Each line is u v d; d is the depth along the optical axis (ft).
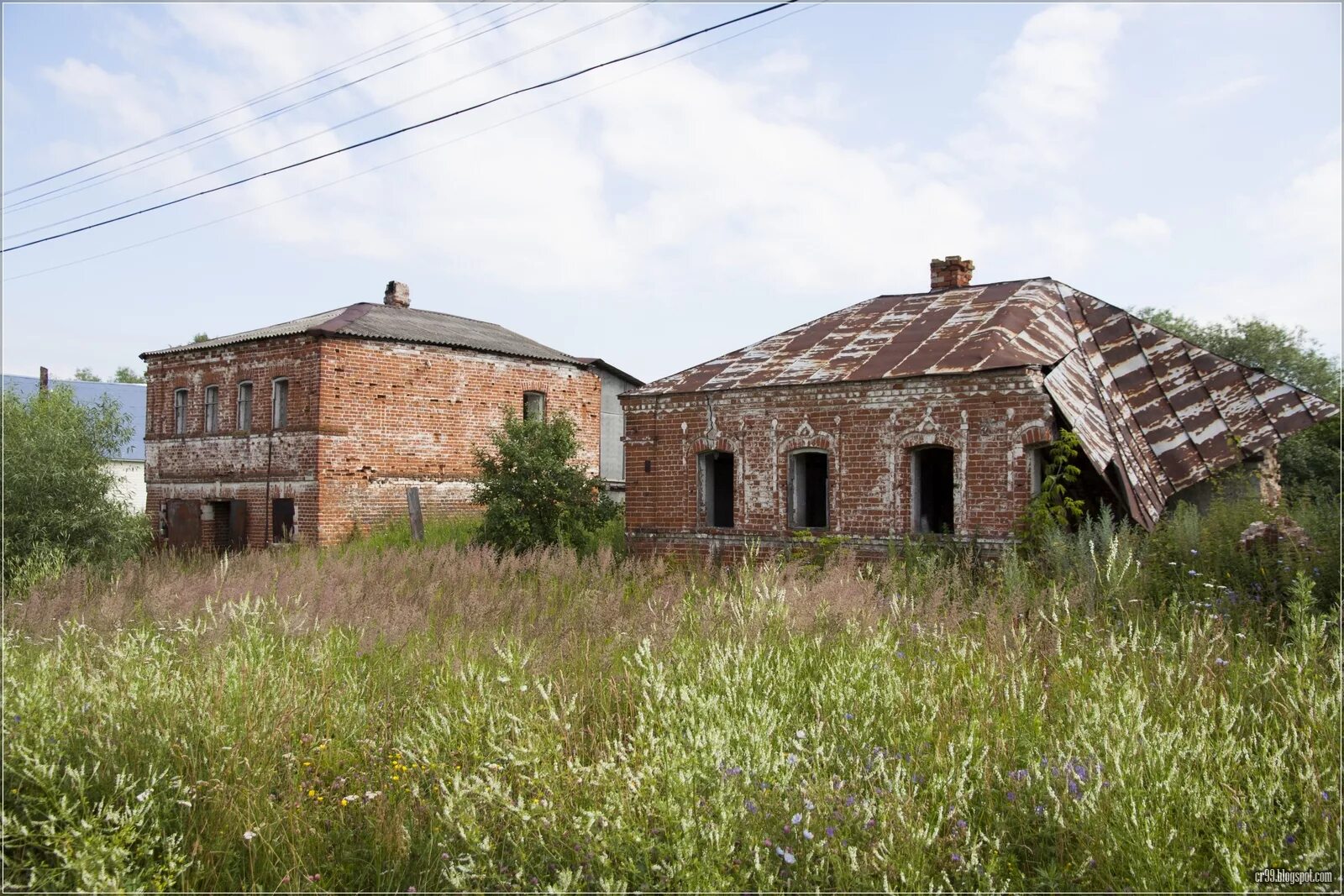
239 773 17.42
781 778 15.21
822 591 30.19
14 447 55.83
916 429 46.55
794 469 51.70
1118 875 13.37
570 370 94.94
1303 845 13.67
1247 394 49.88
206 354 86.69
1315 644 20.99
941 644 24.99
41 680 19.31
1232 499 44.50
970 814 15.08
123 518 59.52
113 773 16.44
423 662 25.61
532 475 64.54
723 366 57.57
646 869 13.55
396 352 80.59
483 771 16.92
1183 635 22.88
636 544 57.36
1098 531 38.24
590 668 24.25
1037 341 49.24
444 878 14.73
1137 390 51.88
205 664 22.52
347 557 58.49
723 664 20.52
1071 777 15.07
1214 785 14.60
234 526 82.64
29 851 15.03
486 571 47.21
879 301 62.49
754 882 13.42
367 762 19.17
